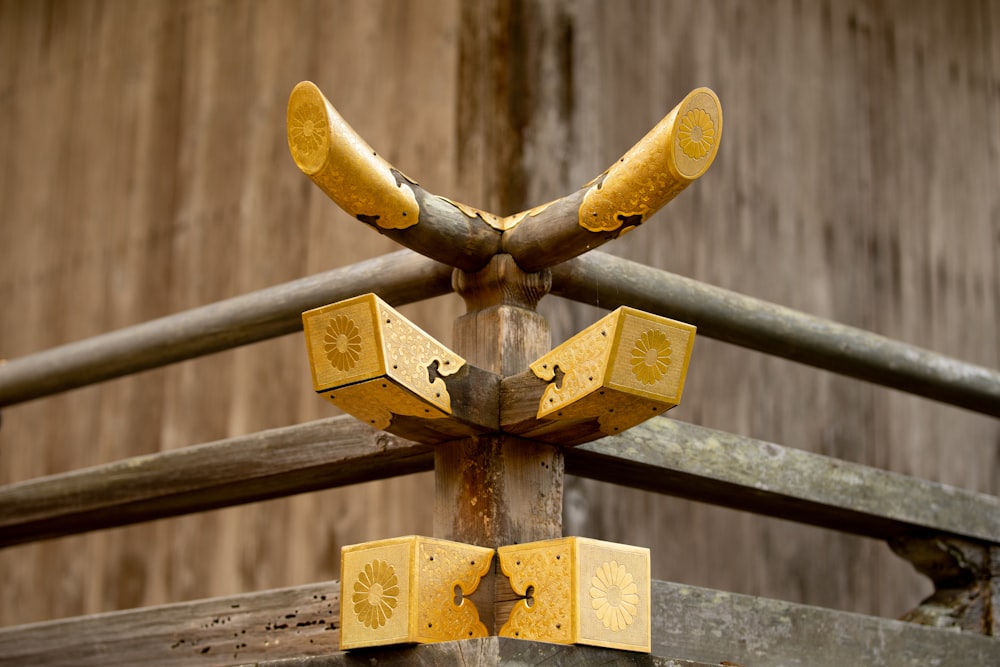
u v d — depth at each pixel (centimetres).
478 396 300
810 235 611
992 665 402
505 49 535
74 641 411
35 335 700
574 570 273
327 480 375
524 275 321
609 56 539
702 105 285
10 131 739
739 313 381
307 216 605
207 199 644
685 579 543
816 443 604
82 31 720
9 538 464
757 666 351
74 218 698
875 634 379
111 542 659
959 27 700
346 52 591
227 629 377
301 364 604
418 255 359
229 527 617
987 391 442
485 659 262
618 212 298
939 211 667
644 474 350
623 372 282
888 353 418
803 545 592
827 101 632
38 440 695
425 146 546
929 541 418
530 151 518
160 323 436
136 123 683
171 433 641
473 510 303
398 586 276
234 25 651
